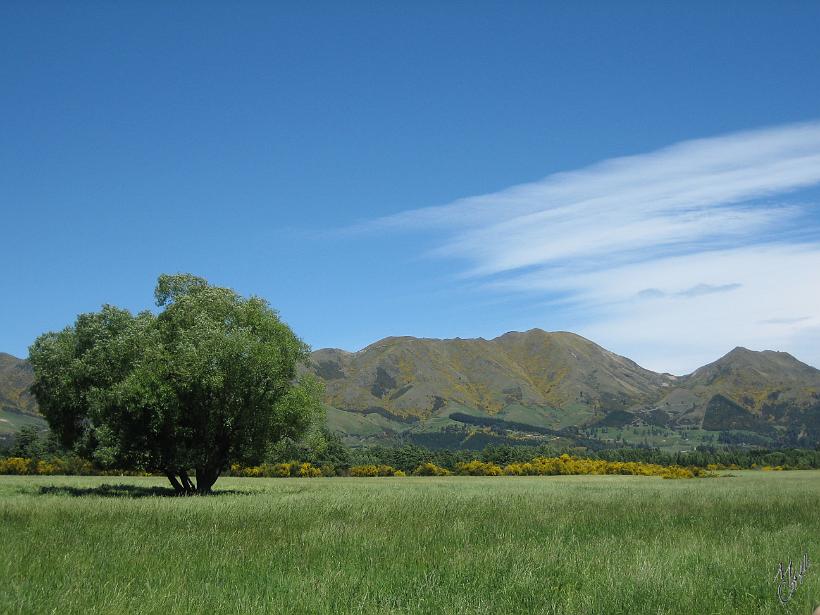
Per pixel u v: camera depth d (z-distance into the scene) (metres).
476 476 106.38
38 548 13.40
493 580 10.98
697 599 9.79
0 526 16.84
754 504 26.05
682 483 63.12
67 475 82.38
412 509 22.44
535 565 12.11
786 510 23.52
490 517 20.38
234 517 19.27
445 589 10.30
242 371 39.69
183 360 38.81
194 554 13.09
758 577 11.09
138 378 38.47
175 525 17.41
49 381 43.62
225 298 43.25
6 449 100.25
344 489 48.09
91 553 13.02
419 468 112.69
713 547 14.01
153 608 8.96
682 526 18.52
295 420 42.19
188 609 8.94
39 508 21.66
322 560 12.62
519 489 46.41
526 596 9.94
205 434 41.06
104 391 40.22
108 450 39.66
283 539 15.15
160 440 40.75
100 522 17.80
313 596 9.64
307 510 21.77
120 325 44.84
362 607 9.29
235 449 42.88
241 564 12.22
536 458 117.94
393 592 10.23
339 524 17.58
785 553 13.60
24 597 9.27
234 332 40.59
